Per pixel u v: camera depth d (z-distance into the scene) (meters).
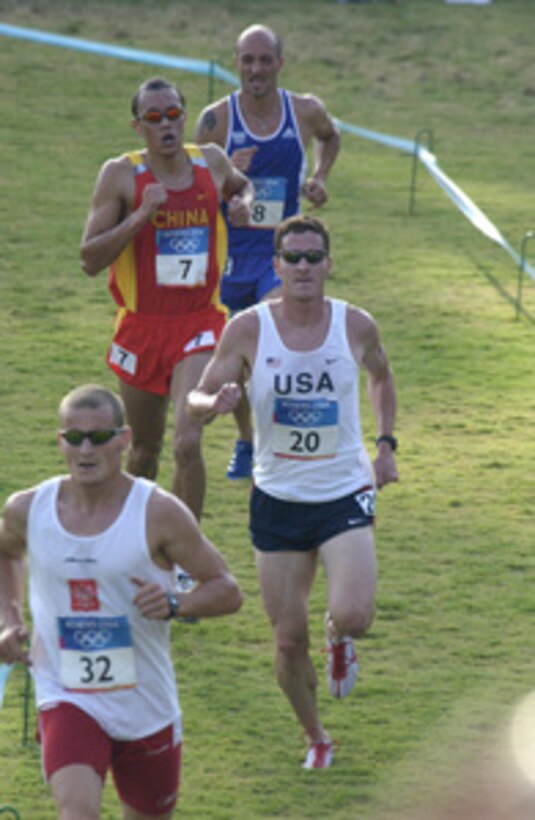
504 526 32.06
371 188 64.69
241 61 34.09
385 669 25.73
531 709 24.11
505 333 46.31
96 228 27.55
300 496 21.66
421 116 76.75
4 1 88.00
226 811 21.31
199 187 27.69
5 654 17.88
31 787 21.94
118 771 18.03
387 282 51.47
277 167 34.62
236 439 37.84
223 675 25.64
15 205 58.84
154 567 17.33
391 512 32.81
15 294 48.75
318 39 87.25
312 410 21.50
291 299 21.50
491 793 17.91
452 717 23.94
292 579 21.92
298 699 22.22
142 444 29.20
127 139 69.19
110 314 47.34
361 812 21.17
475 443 37.19
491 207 62.03
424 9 94.00
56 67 79.38
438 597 28.55
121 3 90.56
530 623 27.50
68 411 17.02
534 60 85.69
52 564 17.27
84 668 17.47
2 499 32.44
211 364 22.02
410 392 40.72
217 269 28.22
